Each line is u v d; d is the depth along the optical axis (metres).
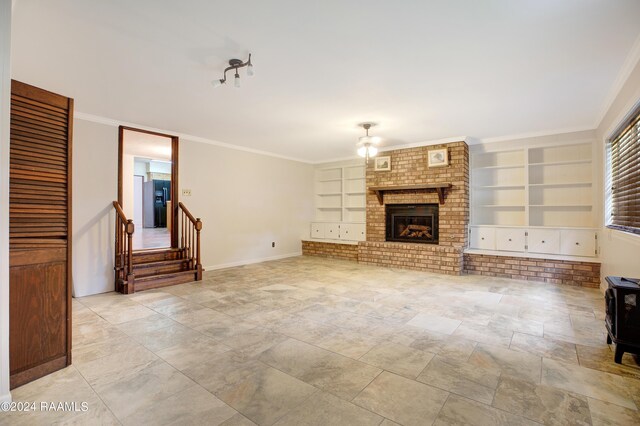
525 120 4.46
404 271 5.66
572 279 4.62
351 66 2.81
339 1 1.92
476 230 5.63
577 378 2.07
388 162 6.34
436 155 5.73
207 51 2.56
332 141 5.81
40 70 2.91
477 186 5.85
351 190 7.66
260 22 2.16
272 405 1.79
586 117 4.32
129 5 1.97
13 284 1.99
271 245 6.93
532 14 2.05
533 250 5.08
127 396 1.88
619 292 2.24
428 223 6.06
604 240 4.22
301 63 2.76
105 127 4.43
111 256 4.44
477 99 3.62
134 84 3.24
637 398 1.84
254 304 3.71
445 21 2.13
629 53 2.56
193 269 5.00
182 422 1.65
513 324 3.05
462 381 2.04
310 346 2.57
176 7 1.99
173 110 4.05
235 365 2.26
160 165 11.59
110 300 3.90
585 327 2.97
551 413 1.71
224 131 5.11
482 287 4.50
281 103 3.77
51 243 2.18
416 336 2.77
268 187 6.87
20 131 2.04
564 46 2.45
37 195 2.12
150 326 3.02
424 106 3.86
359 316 3.29
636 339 2.20
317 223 7.70
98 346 2.57
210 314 3.36
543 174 5.38
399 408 1.76
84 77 3.07
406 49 2.51
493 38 2.34
